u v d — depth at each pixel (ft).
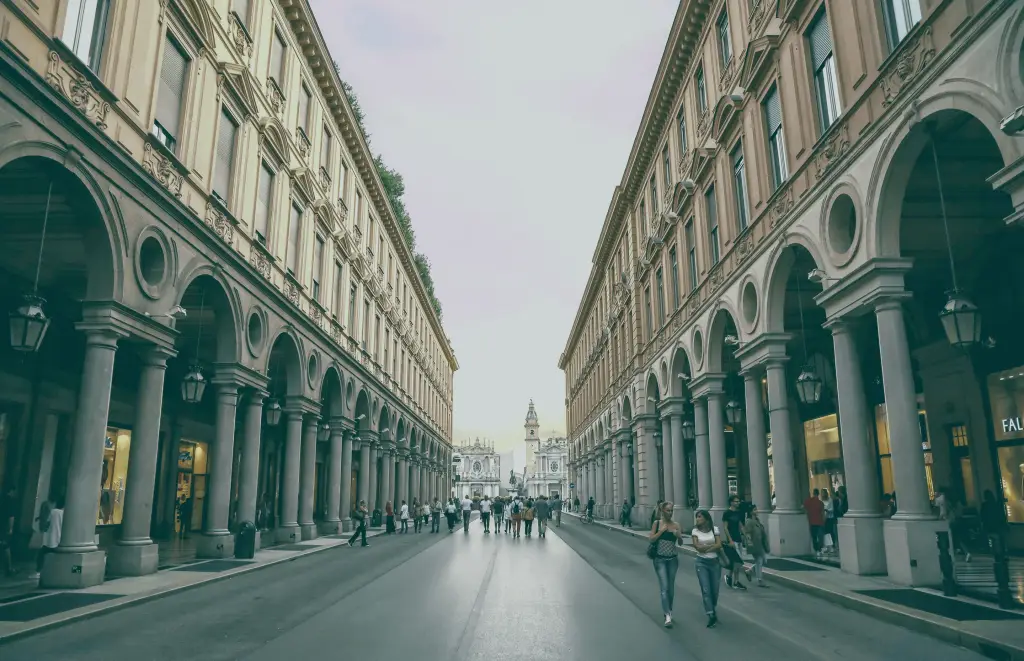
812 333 77.15
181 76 50.67
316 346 81.10
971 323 31.71
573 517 185.68
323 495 133.08
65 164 35.73
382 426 123.75
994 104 29.45
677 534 30.68
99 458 40.16
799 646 25.63
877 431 67.41
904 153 37.04
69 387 58.44
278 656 24.25
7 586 39.60
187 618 31.76
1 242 47.42
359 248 106.93
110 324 40.09
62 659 24.04
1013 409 51.93
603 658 23.81
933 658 23.67
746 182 60.29
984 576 39.55
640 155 103.14
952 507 53.67
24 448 53.16
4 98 31.35
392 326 130.52
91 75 37.68
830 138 44.68
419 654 24.39
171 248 46.98
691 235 82.17
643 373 106.01
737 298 62.34
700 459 75.46
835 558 50.85
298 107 78.48
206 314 63.93
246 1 64.03
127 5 42.63
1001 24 29.27
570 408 241.76
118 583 40.42
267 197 68.64
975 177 42.78
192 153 51.29
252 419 62.59
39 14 34.12
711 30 72.49
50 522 42.19
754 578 43.98
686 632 28.25
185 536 80.12
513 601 36.58
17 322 34.35
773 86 55.47
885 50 38.86
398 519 134.21
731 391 93.15
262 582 44.68
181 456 81.25
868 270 38.99
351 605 35.47
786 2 51.57
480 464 504.43
